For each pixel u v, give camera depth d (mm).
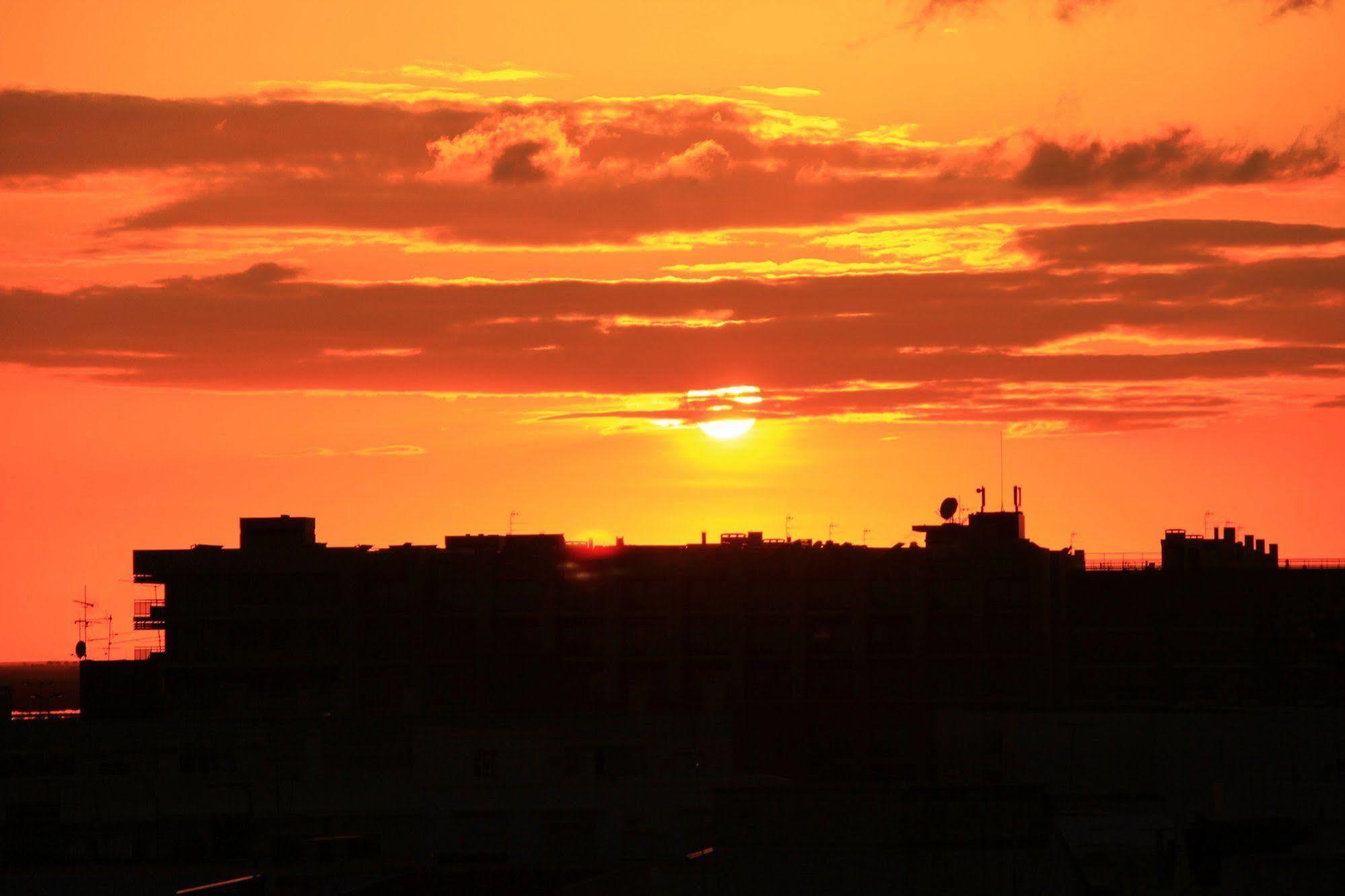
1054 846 184125
